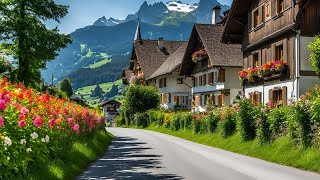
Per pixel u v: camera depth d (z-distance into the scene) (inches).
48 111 503.5
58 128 501.7
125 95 2603.3
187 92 2719.0
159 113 2089.1
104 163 615.5
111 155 747.4
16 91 462.6
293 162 585.9
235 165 591.5
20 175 347.3
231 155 745.6
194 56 2066.9
